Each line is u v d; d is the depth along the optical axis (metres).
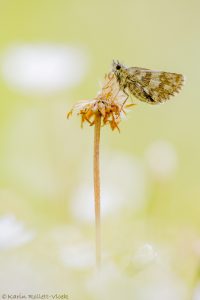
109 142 0.49
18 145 0.45
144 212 0.38
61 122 0.45
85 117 0.29
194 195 0.40
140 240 0.31
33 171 0.43
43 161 0.44
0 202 0.37
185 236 0.31
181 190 0.41
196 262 0.29
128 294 0.27
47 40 0.62
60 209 0.39
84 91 0.50
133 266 0.27
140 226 0.33
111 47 0.62
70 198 0.40
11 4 0.60
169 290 0.27
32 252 0.28
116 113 0.29
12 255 0.28
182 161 0.48
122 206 0.37
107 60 0.61
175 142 0.52
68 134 0.44
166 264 0.29
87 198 0.37
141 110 0.52
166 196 0.38
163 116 0.53
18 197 0.39
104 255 0.28
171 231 0.32
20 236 0.28
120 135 0.50
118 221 0.35
